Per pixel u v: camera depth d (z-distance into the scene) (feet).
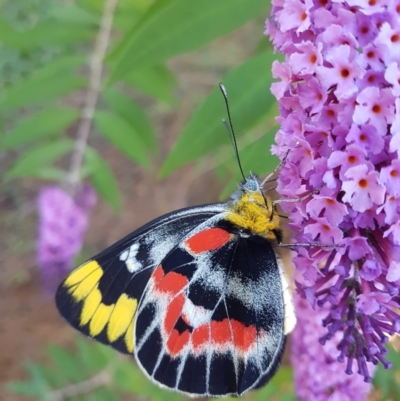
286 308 0.53
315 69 0.45
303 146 0.46
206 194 1.18
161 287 0.56
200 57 1.20
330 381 0.60
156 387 0.72
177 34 0.53
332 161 0.44
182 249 0.55
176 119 1.23
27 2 0.79
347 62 0.44
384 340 0.46
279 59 0.53
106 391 0.73
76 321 0.56
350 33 0.44
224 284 0.54
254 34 1.21
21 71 0.80
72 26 0.65
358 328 0.46
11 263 1.15
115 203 0.74
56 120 0.68
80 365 0.75
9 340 1.05
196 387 0.55
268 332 0.54
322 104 0.45
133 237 0.55
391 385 0.64
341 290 0.46
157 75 0.67
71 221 0.82
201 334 0.55
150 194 1.21
